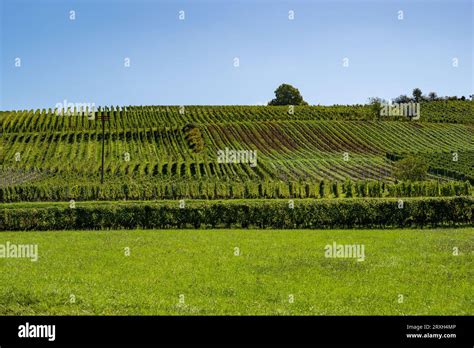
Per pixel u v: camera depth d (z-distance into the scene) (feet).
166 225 114.11
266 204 113.91
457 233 100.17
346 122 373.20
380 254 77.46
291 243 87.97
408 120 393.09
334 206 113.60
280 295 55.31
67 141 311.06
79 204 116.16
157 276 63.77
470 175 221.25
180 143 307.37
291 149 306.55
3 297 55.11
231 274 64.64
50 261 73.77
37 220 113.39
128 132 325.83
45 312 50.85
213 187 190.49
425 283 60.34
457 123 391.45
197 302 52.95
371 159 284.82
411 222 114.32
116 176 225.56
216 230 107.55
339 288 57.72
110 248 84.23
